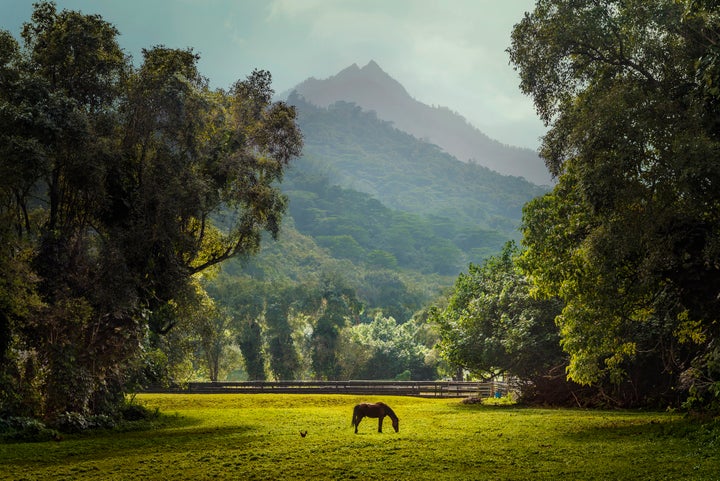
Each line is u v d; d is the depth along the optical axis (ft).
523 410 110.22
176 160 98.17
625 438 62.39
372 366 338.54
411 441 65.10
